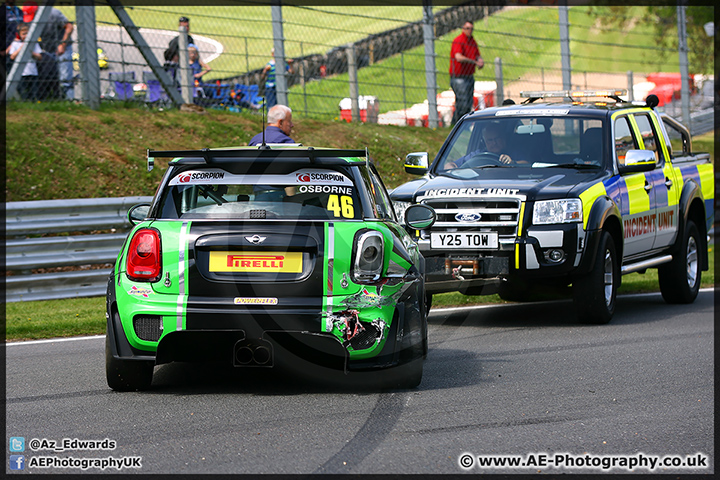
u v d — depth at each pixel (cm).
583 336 2312
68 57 4272
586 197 2475
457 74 5256
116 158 3897
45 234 3095
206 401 1542
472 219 2456
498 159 2772
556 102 3066
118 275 1536
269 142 2783
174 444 1271
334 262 1500
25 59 4050
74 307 2830
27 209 2981
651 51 6994
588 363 1927
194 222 1523
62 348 2167
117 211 3247
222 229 1504
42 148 3747
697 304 3058
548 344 2189
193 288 1488
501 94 5744
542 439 1307
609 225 2622
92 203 3150
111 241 3150
